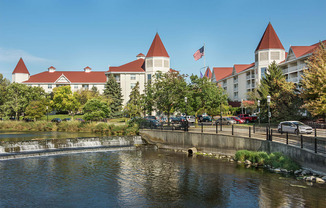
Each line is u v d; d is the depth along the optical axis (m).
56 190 17.25
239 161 24.58
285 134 22.11
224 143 28.23
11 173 21.25
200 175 20.50
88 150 31.84
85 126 50.38
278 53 64.62
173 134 34.41
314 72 33.91
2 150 28.86
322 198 14.60
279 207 13.81
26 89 70.25
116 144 36.72
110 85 81.06
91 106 51.25
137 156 28.88
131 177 20.28
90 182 19.00
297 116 41.16
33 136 41.28
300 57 53.56
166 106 44.56
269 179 18.48
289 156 20.84
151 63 81.38
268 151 23.39
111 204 14.91
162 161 26.05
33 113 60.69
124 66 88.94
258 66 65.94
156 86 44.78
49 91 93.12
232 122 49.84
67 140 33.53
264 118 49.38
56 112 88.50
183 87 43.09
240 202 14.77
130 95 79.81
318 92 31.61
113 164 24.73
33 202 15.25
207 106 43.91
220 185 17.88
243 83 78.69
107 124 47.88
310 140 18.77
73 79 94.12
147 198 15.77
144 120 43.44
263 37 66.56
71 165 24.23
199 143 31.03
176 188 17.52
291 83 44.19
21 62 103.25
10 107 69.50
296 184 17.02
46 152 29.31
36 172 21.64
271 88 47.03
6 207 14.55
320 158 17.27
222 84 96.94
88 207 14.52
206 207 14.30
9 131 51.09
